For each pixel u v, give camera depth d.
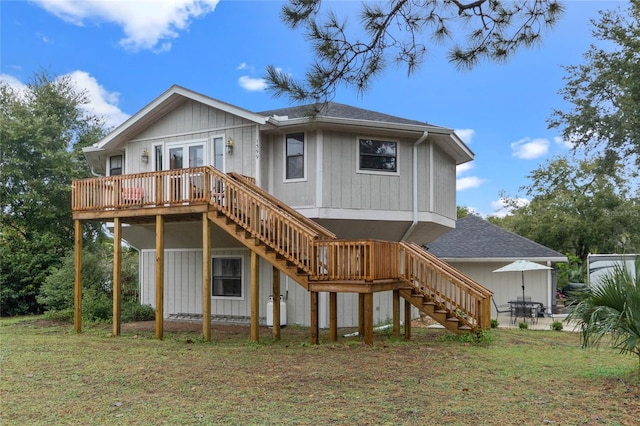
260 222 10.77
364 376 7.04
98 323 15.20
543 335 12.60
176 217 12.39
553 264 20.69
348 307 14.55
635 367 7.49
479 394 5.99
